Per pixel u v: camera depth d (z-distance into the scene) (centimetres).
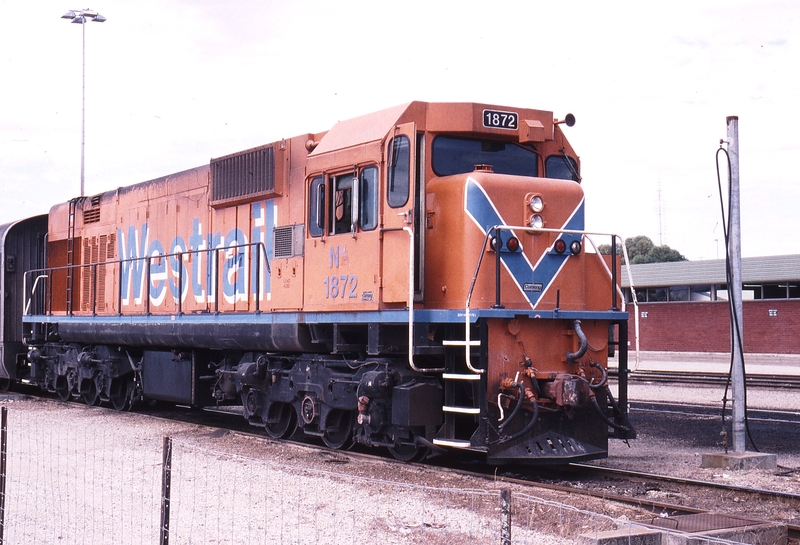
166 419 1556
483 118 1056
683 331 4209
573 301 1066
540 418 998
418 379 1049
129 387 1745
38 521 796
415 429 1040
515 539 712
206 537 733
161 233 1603
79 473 1034
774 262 3931
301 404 1221
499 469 1081
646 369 3153
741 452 1110
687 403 1902
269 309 1270
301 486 937
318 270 1158
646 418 1620
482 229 1002
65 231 1989
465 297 1005
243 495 897
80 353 1845
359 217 1080
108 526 775
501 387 977
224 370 1421
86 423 1519
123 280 1719
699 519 700
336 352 1118
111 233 1786
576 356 1012
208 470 1042
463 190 1013
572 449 1001
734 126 1145
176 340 1498
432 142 1054
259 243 1277
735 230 1141
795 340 3806
